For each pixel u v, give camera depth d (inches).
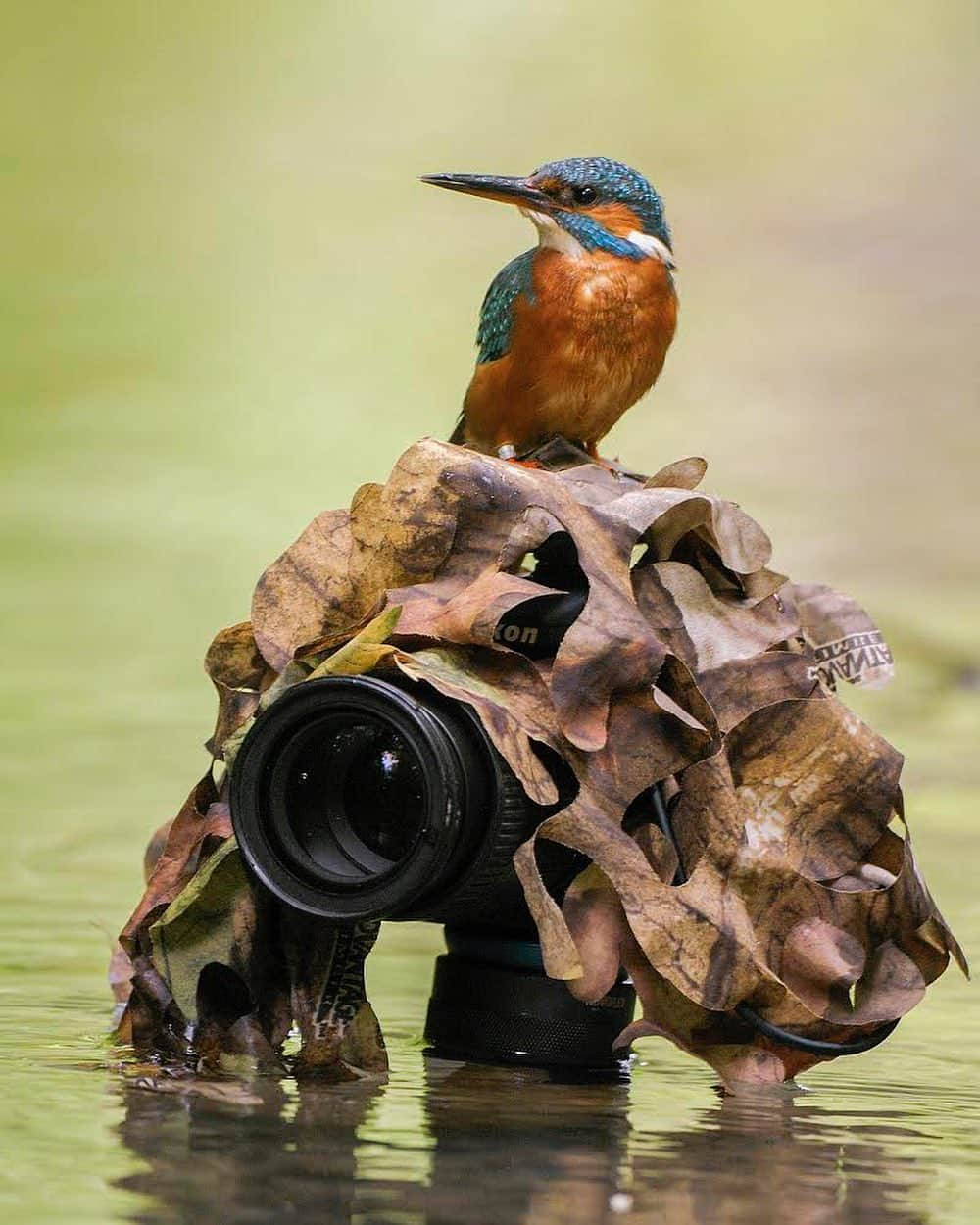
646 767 223.9
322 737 221.6
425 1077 236.2
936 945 239.3
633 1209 179.0
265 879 219.5
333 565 240.5
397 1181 185.0
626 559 232.5
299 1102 217.8
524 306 309.0
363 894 215.2
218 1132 202.1
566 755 222.1
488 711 215.3
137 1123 205.0
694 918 225.1
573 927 225.3
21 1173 183.9
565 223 312.5
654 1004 230.2
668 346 318.0
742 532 244.7
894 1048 271.7
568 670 221.5
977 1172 199.6
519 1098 226.7
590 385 310.3
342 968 236.1
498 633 231.9
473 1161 193.8
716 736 226.1
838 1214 181.5
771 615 247.6
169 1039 240.4
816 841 240.2
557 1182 187.5
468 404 321.4
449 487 236.5
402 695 213.8
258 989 235.6
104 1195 177.0
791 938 234.5
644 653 223.1
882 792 241.0
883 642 260.1
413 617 229.9
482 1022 248.1
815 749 241.3
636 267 310.8
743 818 235.1
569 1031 246.4
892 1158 204.8
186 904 231.3
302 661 233.3
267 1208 173.9
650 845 231.5
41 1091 220.7
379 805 223.6
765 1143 209.6
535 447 319.0
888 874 239.3
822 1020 229.5
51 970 309.4
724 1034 234.5
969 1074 254.2
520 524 235.1
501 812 218.2
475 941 250.8
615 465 314.2
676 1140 208.8
